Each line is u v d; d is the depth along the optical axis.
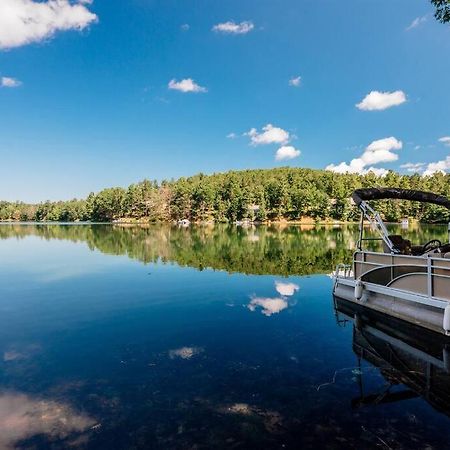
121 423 4.90
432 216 90.75
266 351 7.55
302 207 112.44
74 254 26.95
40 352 7.59
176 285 15.05
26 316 10.46
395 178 126.19
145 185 160.25
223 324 9.57
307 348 7.79
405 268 9.99
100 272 18.48
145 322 9.78
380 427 4.81
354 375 6.40
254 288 14.38
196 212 130.38
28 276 17.47
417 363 7.07
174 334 8.73
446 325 8.27
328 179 142.50
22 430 4.75
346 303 12.04
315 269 19.09
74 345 8.02
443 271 8.85
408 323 9.54
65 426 4.84
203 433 4.66
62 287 14.74
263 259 23.31
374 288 10.88
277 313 10.74
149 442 4.49
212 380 6.18
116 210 149.62
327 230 68.25
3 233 59.66
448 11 11.10
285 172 195.88
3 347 7.92
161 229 75.06
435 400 5.52
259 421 4.93
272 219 116.38
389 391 5.82
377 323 9.92
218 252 27.80
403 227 73.81
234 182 134.25
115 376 6.36
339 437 4.59
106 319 10.09
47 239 43.94
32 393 5.76
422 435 4.64
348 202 109.88
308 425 4.85
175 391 5.79
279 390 5.81
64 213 169.38
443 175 127.00
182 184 154.12
